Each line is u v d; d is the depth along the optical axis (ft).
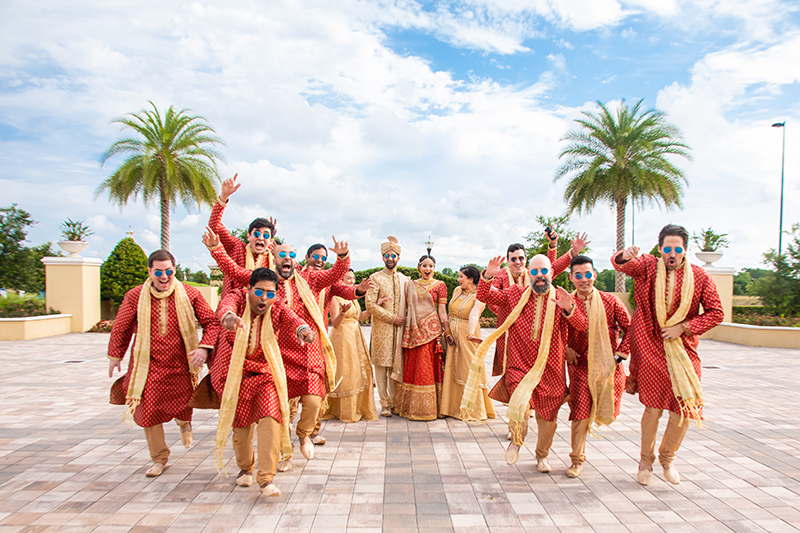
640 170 61.16
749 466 13.85
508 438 16.14
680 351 12.02
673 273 12.25
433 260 18.37
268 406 11.39
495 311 15.39
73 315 52.37
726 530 10.11
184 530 9.96
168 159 54.13
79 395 22.65
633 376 12.92
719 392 24.35
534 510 10.99
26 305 51.01
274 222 14.76
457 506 11.16
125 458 14.23
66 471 13.20
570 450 15.11
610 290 93.56
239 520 10.41
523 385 12.77
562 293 12.10
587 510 11.00
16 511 10.78
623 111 64.39
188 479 12.66
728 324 48.65
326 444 15.43
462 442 15.71
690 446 15.69
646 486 12.37
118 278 56.24
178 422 14.67
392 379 18.79
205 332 12.75
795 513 10.91
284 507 11.05
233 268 12.96
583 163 66.13
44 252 68.85
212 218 14.64
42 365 31.53
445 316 18.60
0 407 20.38
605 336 12.78
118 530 9.95
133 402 12.26
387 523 10.33
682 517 10.69
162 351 12.64
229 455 14.53
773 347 44.09
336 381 17.81
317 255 15.97
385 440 15.87
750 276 73.77
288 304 12.94
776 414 19.92
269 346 11.73
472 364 14.30
